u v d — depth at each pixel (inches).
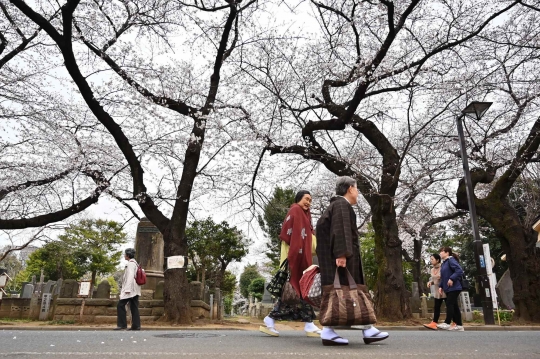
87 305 455.2
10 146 477.1
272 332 202.8
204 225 889.5
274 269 1076.5
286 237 195.3
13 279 1364.4
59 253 1163.3
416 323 420.8
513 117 536.1
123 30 474.6
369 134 504.1
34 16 377.1
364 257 791.7
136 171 449.1
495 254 1050.1
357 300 144.1
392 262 459.2
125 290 329.1
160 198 485.1
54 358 106.7
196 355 115.0
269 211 690.8
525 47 470.6
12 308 547.5
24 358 105.9
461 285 339.6
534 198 570.6
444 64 494.6
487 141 529.7
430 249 999.6
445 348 140.5
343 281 146.9
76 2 369.1
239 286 1432.1
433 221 761.6
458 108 527.8
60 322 438.0
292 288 197.5
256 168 525.0
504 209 496.1
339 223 146.3
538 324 438.3
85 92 418.0
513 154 558.3
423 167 590.6
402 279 457.4
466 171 445.4
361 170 490.9
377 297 459.5
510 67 502.9
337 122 476.7
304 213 199.5
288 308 202.2
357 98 442.9
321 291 150.6
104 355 113.1
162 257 554.3
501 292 827.4
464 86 477.1
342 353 122.6
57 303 460.1
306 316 198.4
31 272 1211.2
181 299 408.8
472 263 1096.2
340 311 142.4
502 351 131.6
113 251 1216.2
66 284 485.1
